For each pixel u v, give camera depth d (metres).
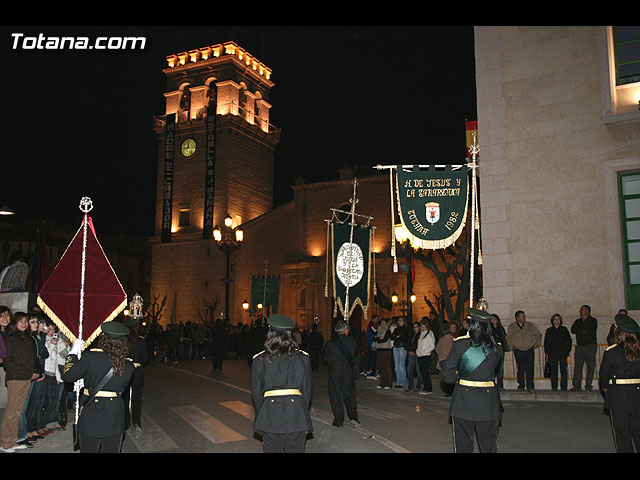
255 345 23.73
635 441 7.03
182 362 30.56
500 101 16.58
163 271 51.84
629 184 15.13
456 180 14.27
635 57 15.37
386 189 44.59
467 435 6.56
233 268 48.84
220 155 51.53
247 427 10.75
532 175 15.98
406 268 20.34
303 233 46.91
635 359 6.95
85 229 9.66
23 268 12.30
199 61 53.88
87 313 9.52
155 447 9.05
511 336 14.55
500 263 16.03
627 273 14.84
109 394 6.09
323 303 44.78
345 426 10.72
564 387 14.30
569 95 15.80
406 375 17.73
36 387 9.54
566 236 15.39
